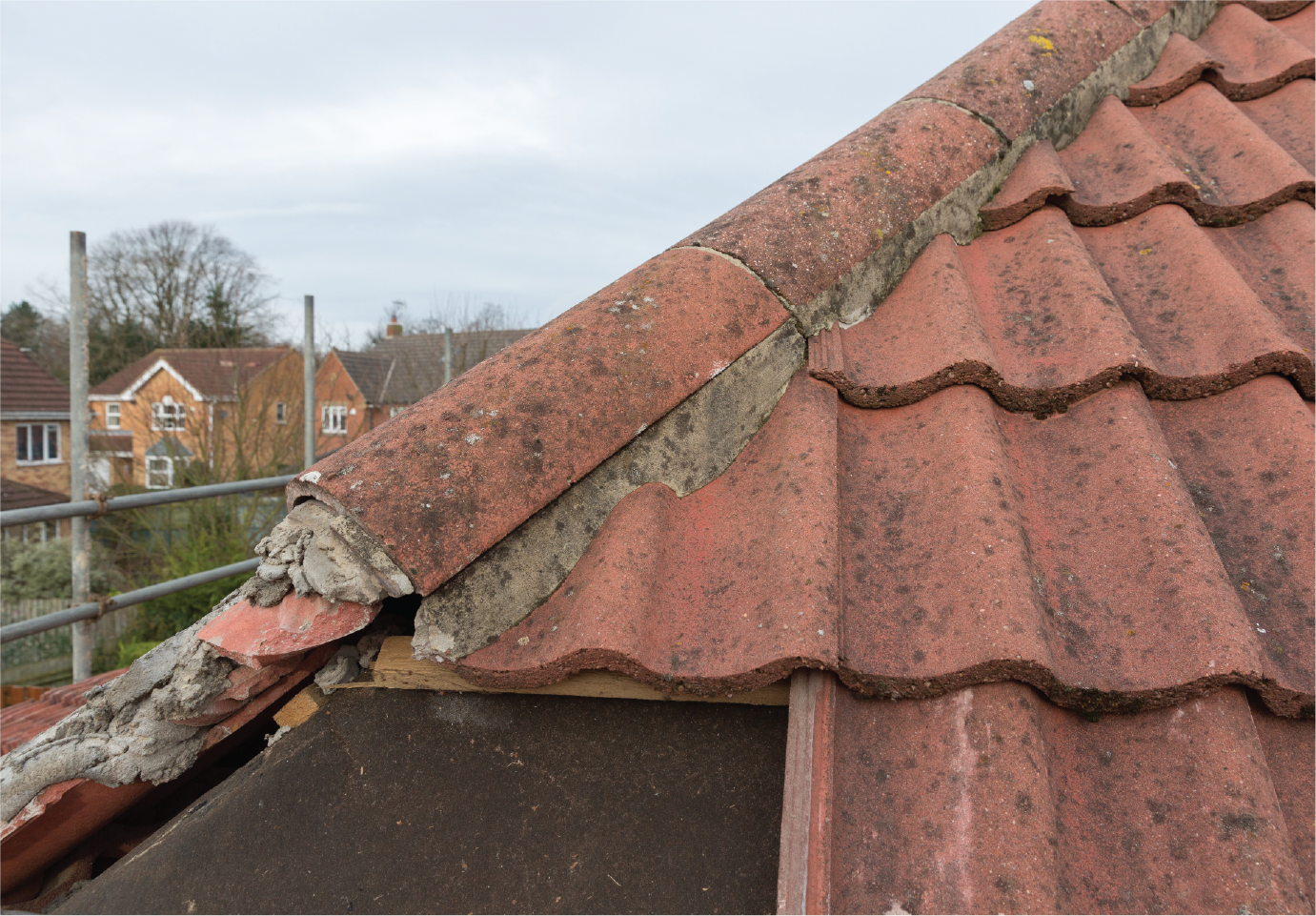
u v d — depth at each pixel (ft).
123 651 34.12
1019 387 5.01
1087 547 4.24
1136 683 3.61
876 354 5.41
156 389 81.41
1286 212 6.73
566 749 4.13
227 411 44.68
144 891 4.00
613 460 4.57
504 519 4.06
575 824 3.95
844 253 5.79
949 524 4.20
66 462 85.56
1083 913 3.13
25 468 81.41
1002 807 3.26
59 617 12.80
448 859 3.94
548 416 4.40
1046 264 6.01
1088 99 7.94
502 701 4.28
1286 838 3.19
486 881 3.87
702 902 3.68
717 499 4.63
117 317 99.35
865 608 3.96
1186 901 3.11
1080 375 4.98
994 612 3.69
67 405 85.56
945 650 3.67
